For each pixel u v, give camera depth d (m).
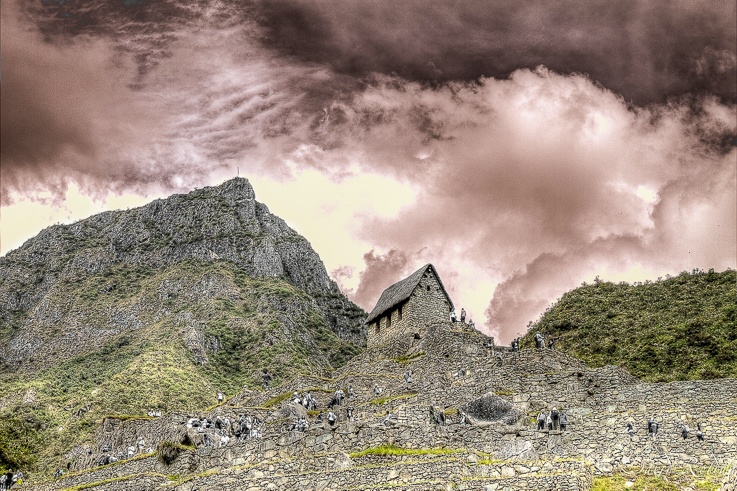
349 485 44.50
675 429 47.34
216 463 53.84
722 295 97.25
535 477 42.34
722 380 57.41
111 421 77.94
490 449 48.78
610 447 47.44
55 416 107.44
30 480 84.12
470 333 82.19
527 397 58.78
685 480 43.62
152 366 123.50
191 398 114.94
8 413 107.25
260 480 46.97
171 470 55.44
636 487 43.41
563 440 48.56
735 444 45.47
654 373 84.06
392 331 92.75
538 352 71.56
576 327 102.38
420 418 52.44
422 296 91.56
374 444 49.84
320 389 73.00
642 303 103.31
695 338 87.62
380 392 69.50
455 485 42.50
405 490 42.34
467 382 66.56
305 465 47.59
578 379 62.84
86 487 55.34
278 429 57.53
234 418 66.12
